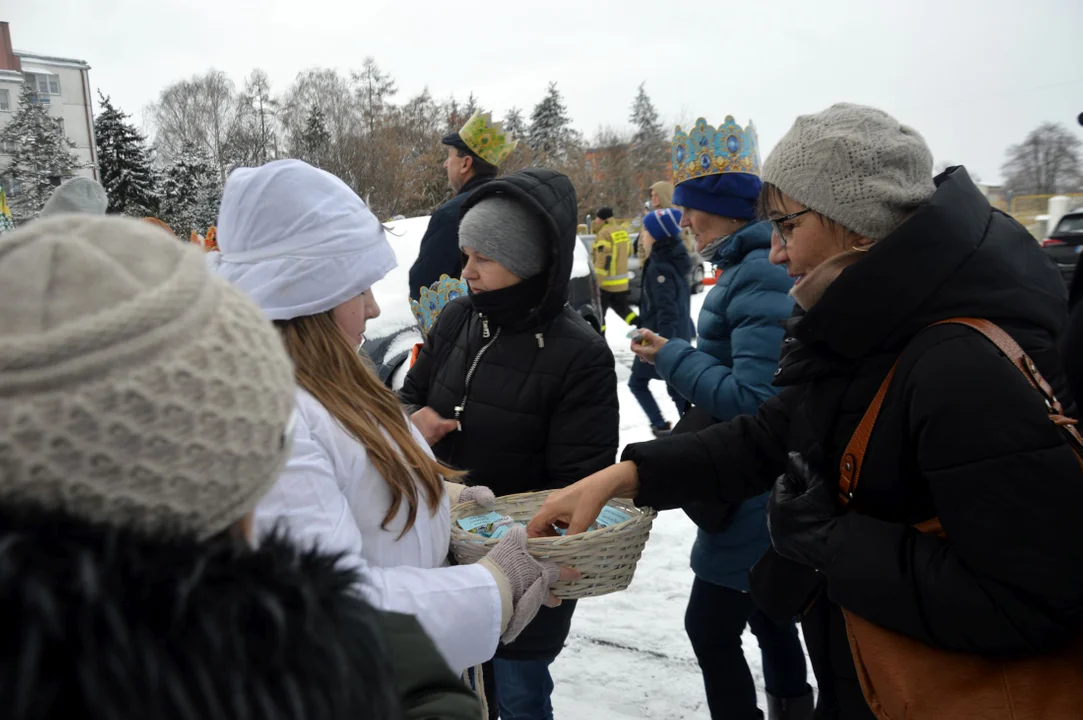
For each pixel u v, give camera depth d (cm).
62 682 48
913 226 125
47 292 53
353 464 129
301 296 138
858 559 124
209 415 57
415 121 3884
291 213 138
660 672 311
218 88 4200
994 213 141
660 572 391
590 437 213
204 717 51
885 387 129
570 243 215
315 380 134
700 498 176
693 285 1394
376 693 64
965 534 115
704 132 241
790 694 251
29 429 51
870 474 131
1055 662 115
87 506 54
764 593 153
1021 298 126
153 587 54
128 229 60
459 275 328
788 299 217
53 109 4906
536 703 223
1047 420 113
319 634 60
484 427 218
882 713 126
